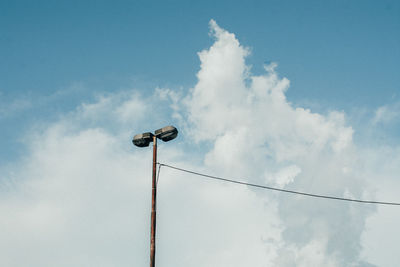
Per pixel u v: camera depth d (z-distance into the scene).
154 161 12.32
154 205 11.43
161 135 12.54
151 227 11.01
